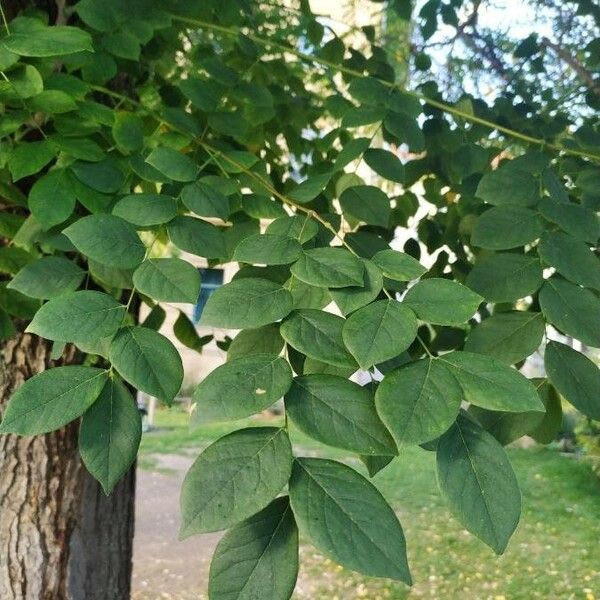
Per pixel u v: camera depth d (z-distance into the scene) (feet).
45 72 2.08
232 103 3.52
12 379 3.22
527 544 9.46
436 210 3.63
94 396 1.20
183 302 1.38
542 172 1.82
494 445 1.07
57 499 3.49
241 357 1.14
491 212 1.72
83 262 2.55
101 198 1.94
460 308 1.22
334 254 1.31
